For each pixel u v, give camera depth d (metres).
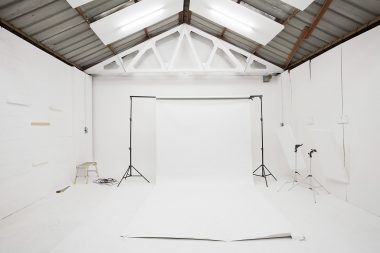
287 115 5.14
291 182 4.67
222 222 2.72
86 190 4.13
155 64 5.37
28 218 2.89
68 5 3.12
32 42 3.58
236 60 5.07
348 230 2.52
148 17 3.84
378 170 2.90
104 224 2.71
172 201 3.49
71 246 2.22
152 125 5.45
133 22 3.82
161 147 4.72
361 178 3.16
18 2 2.74
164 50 5.35
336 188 3.70
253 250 2.15
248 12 3.59
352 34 3.41
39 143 3.63
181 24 4.90
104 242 2.30
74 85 4.68
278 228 2.53
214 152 4.72
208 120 4.77
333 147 3.23
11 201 3.02
